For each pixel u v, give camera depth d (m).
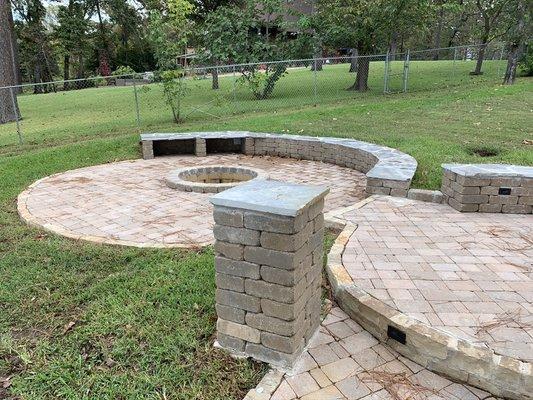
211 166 6.36
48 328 2.55
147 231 4.05
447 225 3.82
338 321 2.58
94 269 3.25
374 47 15.13
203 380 2.11
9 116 12.69
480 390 2.04
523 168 4.28
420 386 2.07
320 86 16.92
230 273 2.17
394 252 3.24
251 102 13.43
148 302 2.73
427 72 19.73
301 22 14.77
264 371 2.17
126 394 2.02
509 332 2.22
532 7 13.80
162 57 10.16
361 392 2.03
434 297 2.58
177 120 10.52
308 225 2.14
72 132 9.90
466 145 6.50
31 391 2.06
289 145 7.36
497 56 24.22
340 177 6.05
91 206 4.80
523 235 3.58
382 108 10.57
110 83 27.45
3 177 6.16
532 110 9.30
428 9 14.47
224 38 15.09
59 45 34.25
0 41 12.64
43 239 3.86
